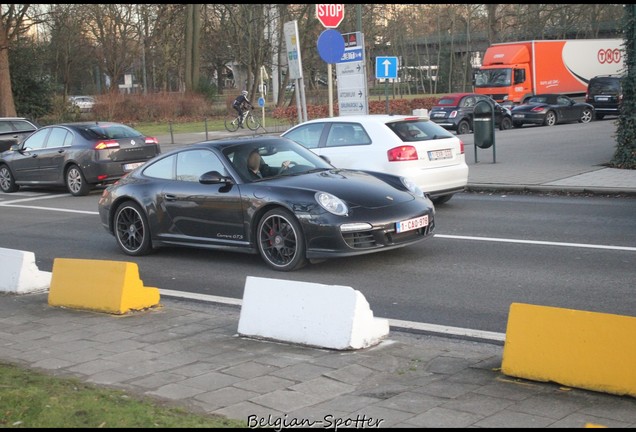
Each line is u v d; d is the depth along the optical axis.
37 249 11.68
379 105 42.19
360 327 5.96
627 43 16.42
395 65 21.06
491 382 5.11
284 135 13.52
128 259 10.59
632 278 8.06
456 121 32.47
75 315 7.48
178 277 9.30
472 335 6.36
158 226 10.34
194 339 6.44
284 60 59.94
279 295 6.30
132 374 5.52
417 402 4.74
